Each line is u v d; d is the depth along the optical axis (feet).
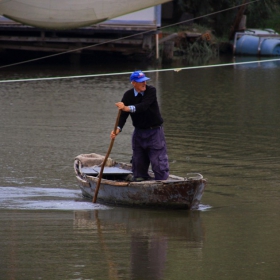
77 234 103.30
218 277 86.58
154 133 117.39
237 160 153.69
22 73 319.88
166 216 113.70
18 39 362.12
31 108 219.61
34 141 172.24
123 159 154.92
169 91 265.75
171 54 381.81
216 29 466.70
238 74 328.29
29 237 101.50
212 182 135.33
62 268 88.99
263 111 220.64
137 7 175.01
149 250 96.43
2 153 159.12
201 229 106.63
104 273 87.56
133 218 112.57
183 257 93.97
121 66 360.07
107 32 361.30
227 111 220.02
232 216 113.70
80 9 171.94
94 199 121.08
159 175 118.21
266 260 93.09
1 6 168.66
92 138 176.96
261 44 428.56
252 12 479.41
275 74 328.70
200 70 346.54
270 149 165.27
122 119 118.01
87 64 369.50
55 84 280.72
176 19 460.55
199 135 181.27
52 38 361.92
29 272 87.45
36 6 169.99
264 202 122.31
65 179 138.00
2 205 118.93
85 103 231.50
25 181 135.64
